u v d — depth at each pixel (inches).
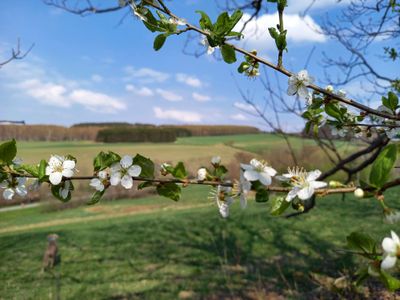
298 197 56.4
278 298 269.3
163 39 61.6
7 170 69.6
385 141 130.6
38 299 297.0
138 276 345.7
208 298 284.0
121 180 65.9
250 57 68.9
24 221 782.5
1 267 387.9
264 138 1897.1
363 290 219.8
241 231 474.9
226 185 62.7
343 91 75.1
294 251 383.2
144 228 533.3
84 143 2047.2
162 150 1542.8
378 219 451.8
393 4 114.1
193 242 450.9
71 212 853.8
